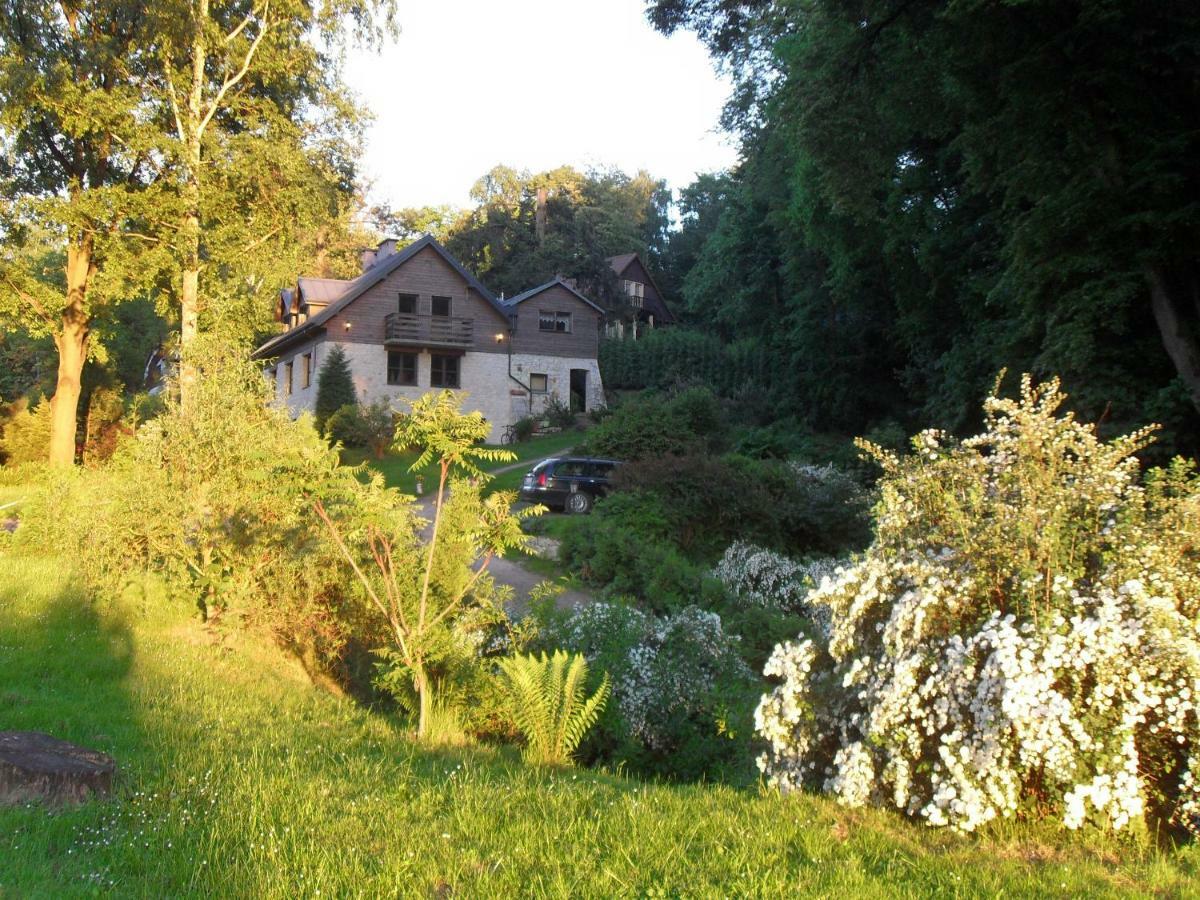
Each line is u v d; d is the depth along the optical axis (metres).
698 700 8.10
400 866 4.33
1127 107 17.33
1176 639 4.78
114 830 4.73
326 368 42.12
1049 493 5.40
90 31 25.16
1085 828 4.94
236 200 25.62
